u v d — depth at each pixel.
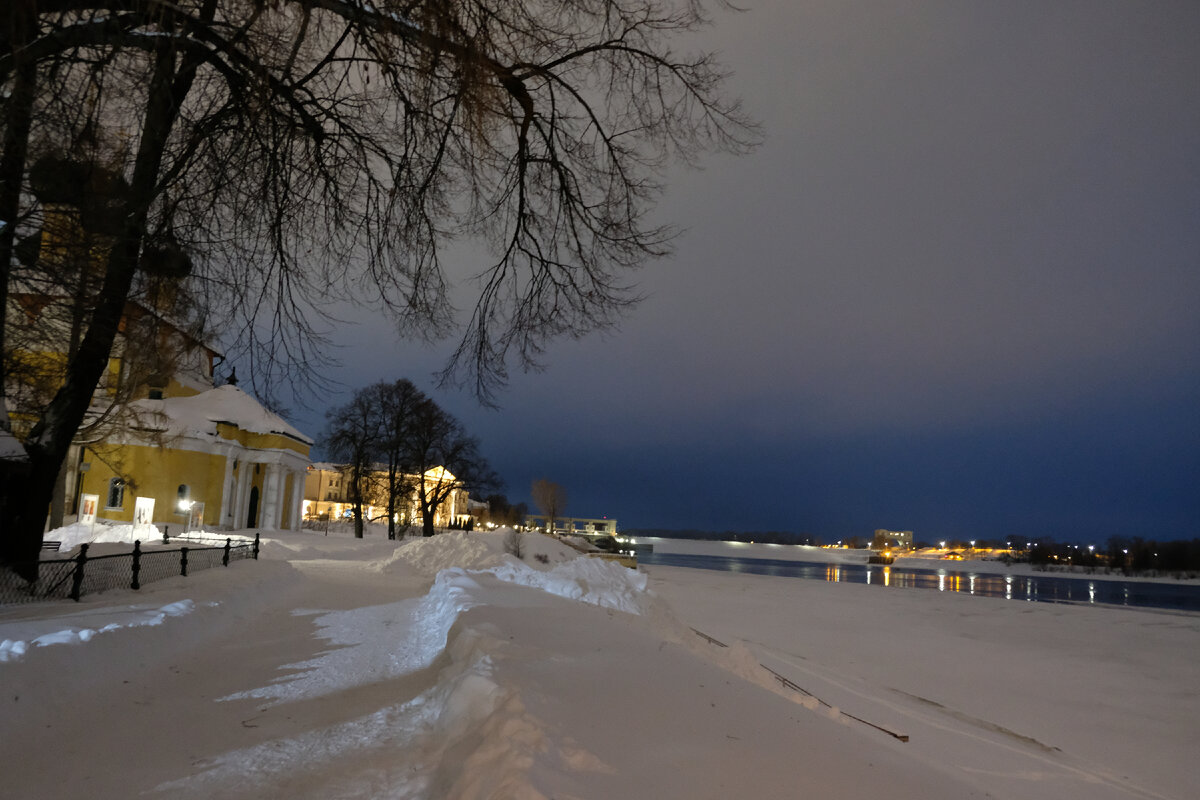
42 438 14.33
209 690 8.00
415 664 9.63
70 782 5.05
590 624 11.57
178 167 7.54
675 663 8.90
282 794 4.82
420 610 16.19
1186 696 21.55
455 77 6.56
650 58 7.70
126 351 11.31
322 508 114.50
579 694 6.42
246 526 56.56
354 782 5.02
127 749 5.81
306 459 65.50
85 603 12.64
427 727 6.32
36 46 6.23
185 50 6.56
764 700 7.71
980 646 30.27
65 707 6.79
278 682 8.47
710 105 8.07
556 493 134.50
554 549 50.88
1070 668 25.81
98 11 6.45
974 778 9.76
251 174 7.47
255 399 8.58
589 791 3.98
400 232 8.25
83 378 14.61
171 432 44.78
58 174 7.62
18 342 12.70
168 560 19.39
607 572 18.25
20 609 11.48
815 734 6.48
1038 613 46.31
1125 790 12.10
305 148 7.91
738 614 37.53
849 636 31.02
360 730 6.35
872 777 5.21
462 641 8.65
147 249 8.13
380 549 49.50
